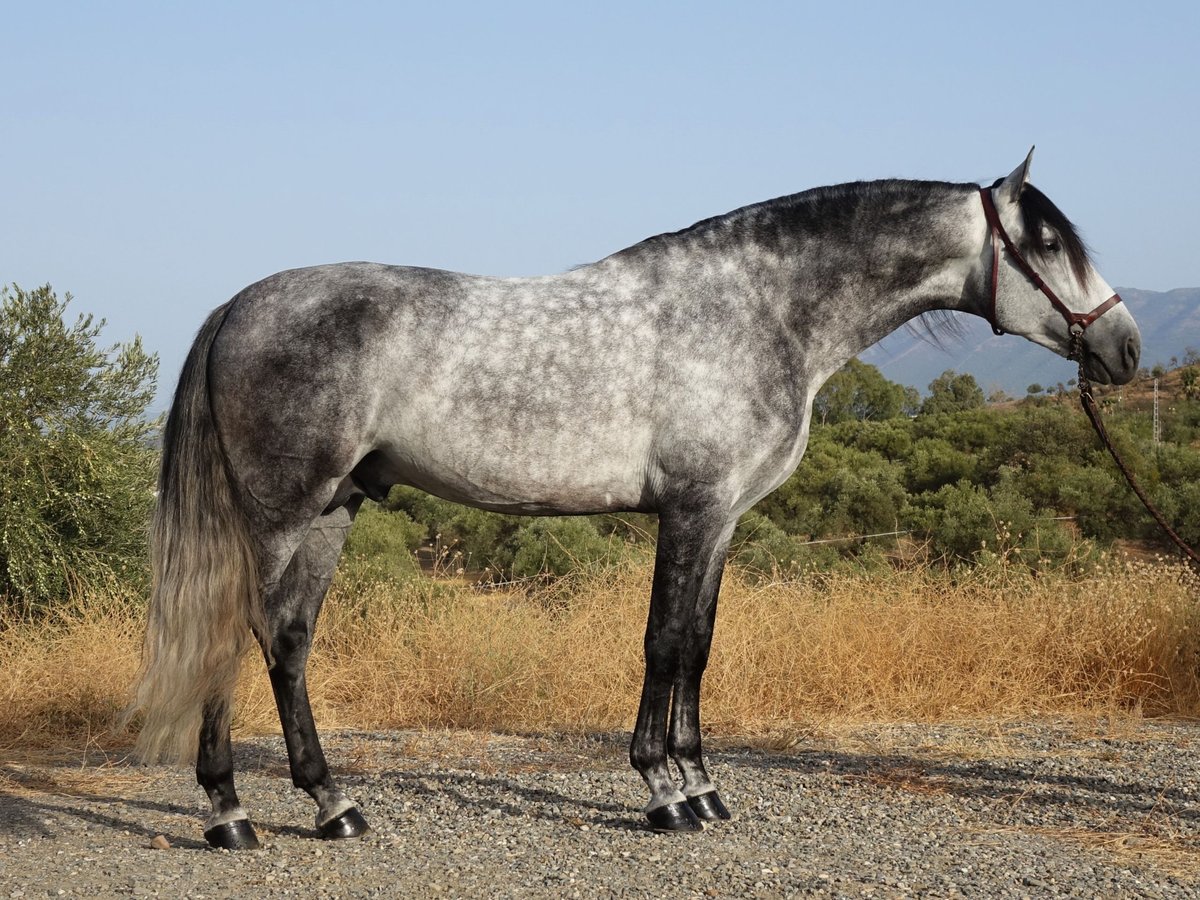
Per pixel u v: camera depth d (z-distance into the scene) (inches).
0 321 327.6
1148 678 272.4
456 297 152.2
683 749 163.9
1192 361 1784.0
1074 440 687.1
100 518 328.2
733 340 153.9
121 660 254.8
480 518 579.5
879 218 163.3
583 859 141.3
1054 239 165.8
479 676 265.9
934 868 138.0
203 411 147.8
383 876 135.0
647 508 156.8
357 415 147.3
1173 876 135.9
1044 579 316.5
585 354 150.5
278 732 243.6
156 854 145.6
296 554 158.4
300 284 150.8
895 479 689.6
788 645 277.0
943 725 249.9
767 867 137.9
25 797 179.3
